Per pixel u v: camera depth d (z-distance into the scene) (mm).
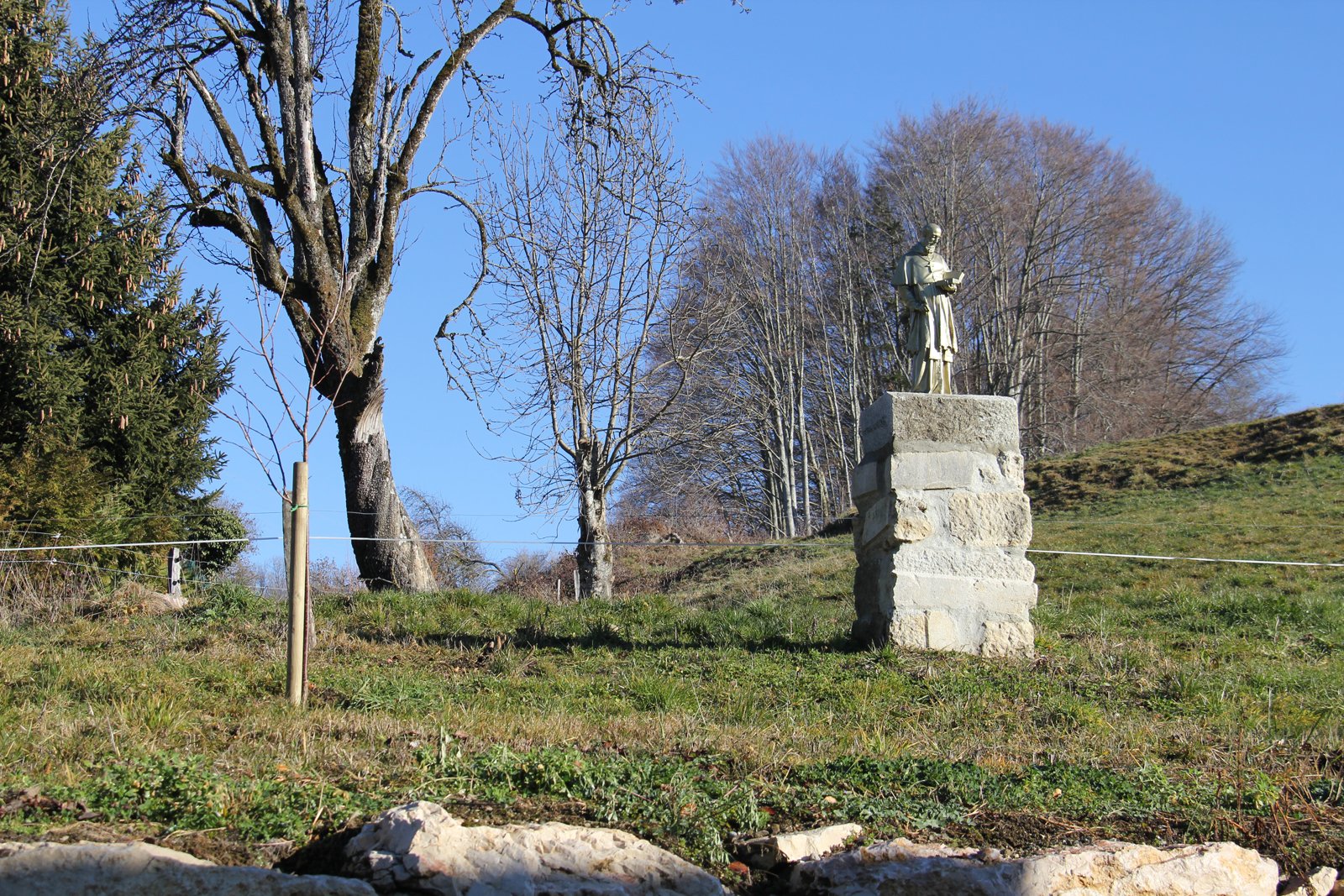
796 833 5621
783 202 42906
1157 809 6594
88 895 4371
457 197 18359
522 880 4750
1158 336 45219
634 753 7410
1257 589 16219
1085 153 44062
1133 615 14844
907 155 43531
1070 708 9703
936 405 11828
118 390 19141
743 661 11461
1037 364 45125
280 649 11688
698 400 31234
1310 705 10258
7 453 17906
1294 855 6039
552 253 22156
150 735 7477
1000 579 11703
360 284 17125
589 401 21953
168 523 17859
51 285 19203
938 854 5387
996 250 44000
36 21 19938
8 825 5168
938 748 8336
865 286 43594
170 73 16531
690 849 5508
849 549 23547
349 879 4578
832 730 8930
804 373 44781
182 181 16531
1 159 19062
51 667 9781
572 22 18297
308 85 16469
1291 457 25500
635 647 12398
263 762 6742
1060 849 5645
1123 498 24906
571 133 19625
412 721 8336
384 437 17078
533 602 14758
